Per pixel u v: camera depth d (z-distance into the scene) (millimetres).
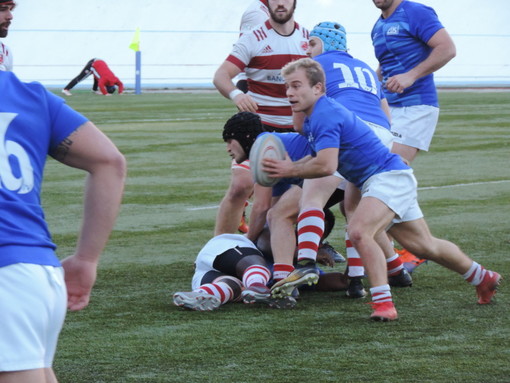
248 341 14516
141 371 12906
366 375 12617
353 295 17906
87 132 8062
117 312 16578
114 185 8094
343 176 16562
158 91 118250
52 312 7480
